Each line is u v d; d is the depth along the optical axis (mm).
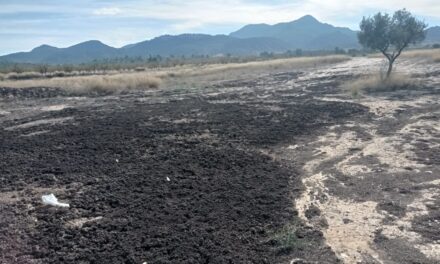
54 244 7145
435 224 7770
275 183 10125
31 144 14367
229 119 18312
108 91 31047
